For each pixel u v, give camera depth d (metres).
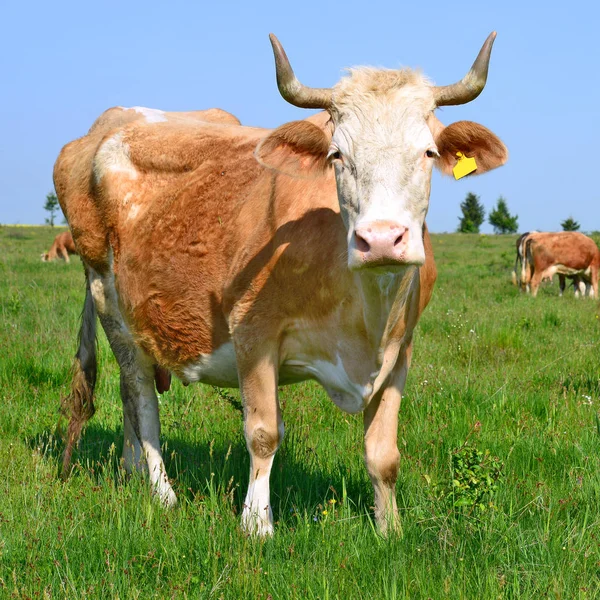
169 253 6.52
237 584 4.64
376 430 5.80
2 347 10.47
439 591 4.50
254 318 5.71
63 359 10.13
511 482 6.13
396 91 4.90
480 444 7.15
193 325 6.43
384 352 5.50
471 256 45.38
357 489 6.39
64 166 7.95
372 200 4.52
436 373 9.52
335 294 5.38
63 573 4.75
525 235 25.67
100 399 9.16
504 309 16.09
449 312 14.66
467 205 119.25
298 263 5.50
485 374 9.66
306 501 6.17
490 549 4.92
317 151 5.21
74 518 5.53
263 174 6.13
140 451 7.38
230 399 7.44
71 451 6.86
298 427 7.57
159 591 4.65
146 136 7.21
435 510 5.55
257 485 5.76
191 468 6.97
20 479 6.54
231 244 6.05
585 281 26.70
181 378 6.87
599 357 10.72
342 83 5.06
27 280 21.62
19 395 8.91
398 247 4.32
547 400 8.41
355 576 4.73
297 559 4.93
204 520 5.52
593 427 7.43
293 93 5.06
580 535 5.07
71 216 7.68
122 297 7.14
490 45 4.94
